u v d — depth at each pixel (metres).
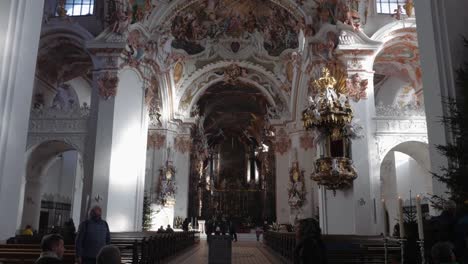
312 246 3.93
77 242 5.71
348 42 15.16
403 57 17.61
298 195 22.22
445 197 5.87
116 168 15.30
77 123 16.67
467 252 4.19
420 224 3.86
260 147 35.91
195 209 31.97
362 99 15.04
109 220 14.76
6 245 5.87
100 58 15.92
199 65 24.97
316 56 16.31
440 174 5.98
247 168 37.50
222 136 38.75
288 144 25.20
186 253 15.59
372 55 15.23
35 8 6.93
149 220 20.64
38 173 19.17
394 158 22.39
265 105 30.03
